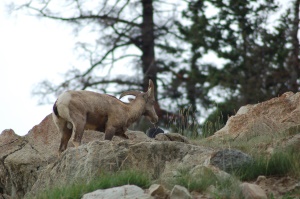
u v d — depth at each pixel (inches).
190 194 765.3
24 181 1031.0
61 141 1011.9
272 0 2433.6
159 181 826.2
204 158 895.1
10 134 1081.4
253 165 850.8
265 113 1139.3
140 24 2496.3
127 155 922.1
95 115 1028.5
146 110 1106.1
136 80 2447.1
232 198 762.8
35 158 1037.8
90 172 902.4
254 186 770.8
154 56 2507.4
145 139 1072.2
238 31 2497.5
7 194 1048.2
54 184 923.4
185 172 844.6
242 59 2444.6
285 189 796.0
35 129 1080.8
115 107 1049.5
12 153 1054.4
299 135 916.0
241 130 1113.4
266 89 2348.7
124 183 820.0
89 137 1094.4
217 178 804.6
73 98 1001.5
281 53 2370.8
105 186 817.5
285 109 1133.7
